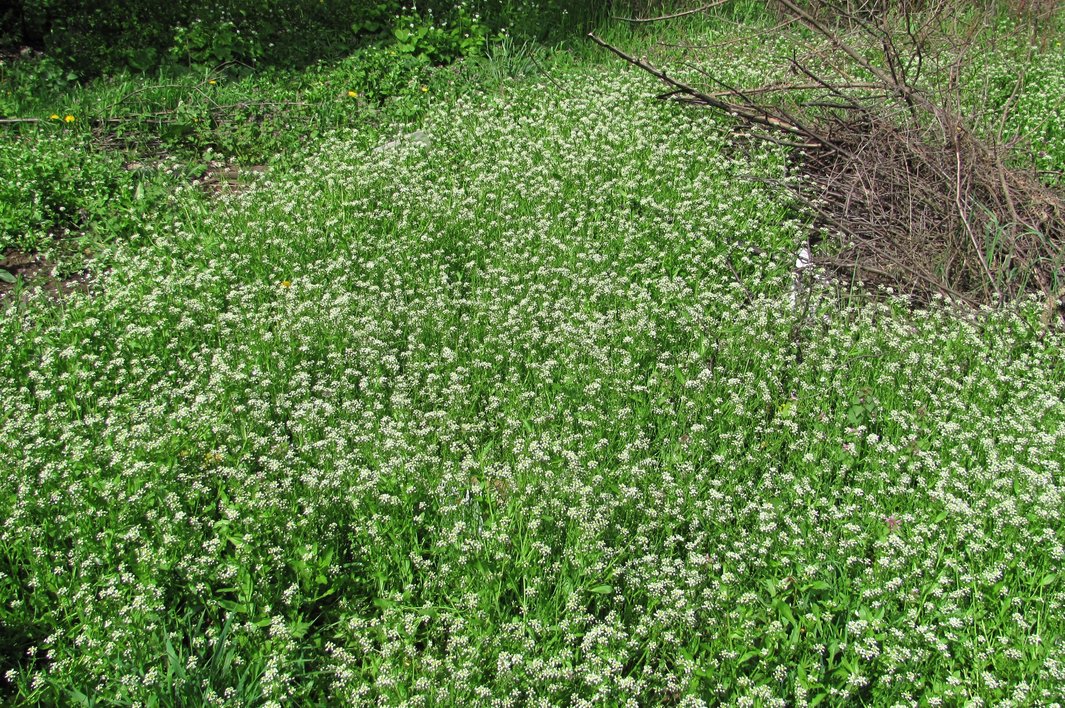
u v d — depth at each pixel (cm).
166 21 1144
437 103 985
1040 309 674
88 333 593
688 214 748
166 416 519
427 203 756
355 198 778
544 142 866
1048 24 1264
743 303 682
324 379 561
